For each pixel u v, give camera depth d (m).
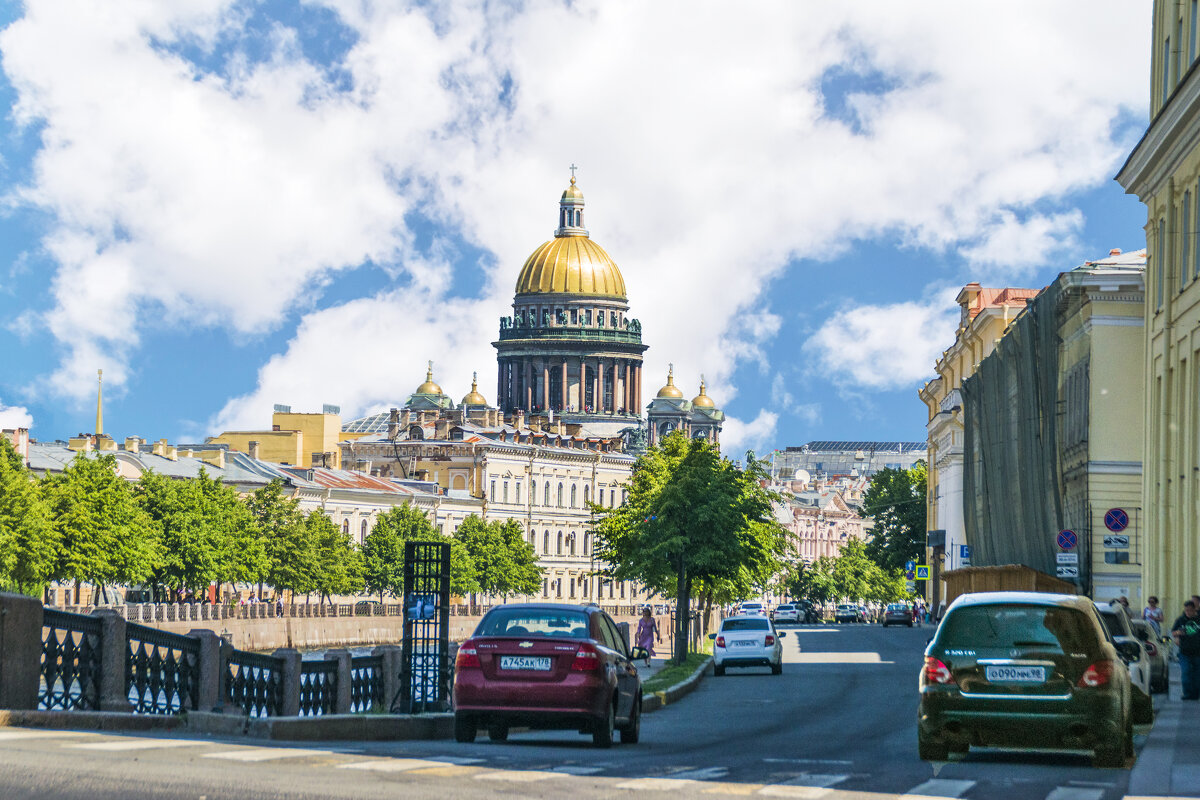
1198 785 19.39
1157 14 62.22
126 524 103.06
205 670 28.06
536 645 26.08
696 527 68.69
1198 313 55.38
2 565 93.25
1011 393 87.56
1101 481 76.38
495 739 28.17
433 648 33.72
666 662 68.75
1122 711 21.75
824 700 44.31
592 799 16.22
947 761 22.66
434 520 185.12
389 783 16.52
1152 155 59.94
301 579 133.00
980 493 101.31
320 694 32.50
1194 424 56.06
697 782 18.52
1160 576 59.88
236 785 15.45
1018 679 21.80
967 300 130.00
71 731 20.98
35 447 135.50
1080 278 76.19
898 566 180.75
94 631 25.19
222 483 125.88
